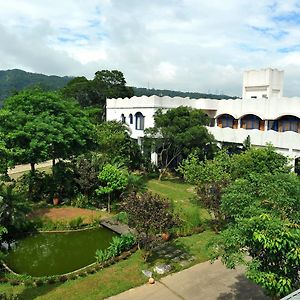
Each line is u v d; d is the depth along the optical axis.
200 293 12.20
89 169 21.75
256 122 31.00
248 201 9.41
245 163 19.12
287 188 9.04
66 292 12.05
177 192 25.42
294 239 7.73
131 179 22.42
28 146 19.97
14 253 15.76
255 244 8.29
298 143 24.97
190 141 26.28
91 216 19.41
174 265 14.05
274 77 33.59
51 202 22.05
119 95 54.81
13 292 11.98
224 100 33.41
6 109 21.23
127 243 15.24
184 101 33.59
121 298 11.83
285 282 7.93
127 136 30.23
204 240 16.61
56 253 15.80
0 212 16.44
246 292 12.24
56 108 21.97
